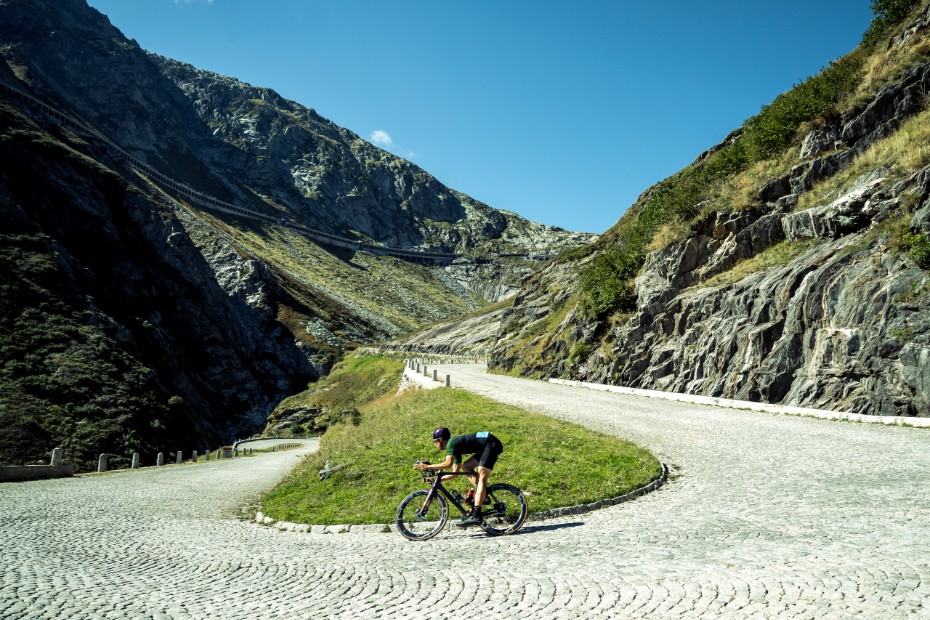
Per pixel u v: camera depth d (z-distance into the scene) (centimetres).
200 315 9481
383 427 2214
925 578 575
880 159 2684
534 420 1992
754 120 4275
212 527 1273
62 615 607
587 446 1552
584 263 6925
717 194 3769
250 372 9981
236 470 3198
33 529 1212
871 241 2347
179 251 9994
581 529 921
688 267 3512
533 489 1174
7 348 4875
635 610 549
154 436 4891
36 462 3916
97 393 4916
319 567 798
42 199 7619
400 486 1310
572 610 560
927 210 2120
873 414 2038
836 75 3556
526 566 723
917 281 2053
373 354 10356
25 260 6053
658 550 752
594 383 3800
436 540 945
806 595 555
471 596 622
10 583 741
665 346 3328
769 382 2498
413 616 573
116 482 2472
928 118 2662
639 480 1238
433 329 13638
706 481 1248
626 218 6906
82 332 5594
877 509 897
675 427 2067
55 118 16025
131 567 845
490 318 12250
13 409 4269
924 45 3120
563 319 5044
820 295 2409
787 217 3002
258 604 638
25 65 19625
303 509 1321
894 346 2030
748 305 2820
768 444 1672
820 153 3231
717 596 570
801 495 1039
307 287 16700
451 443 966
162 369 6900
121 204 9350
